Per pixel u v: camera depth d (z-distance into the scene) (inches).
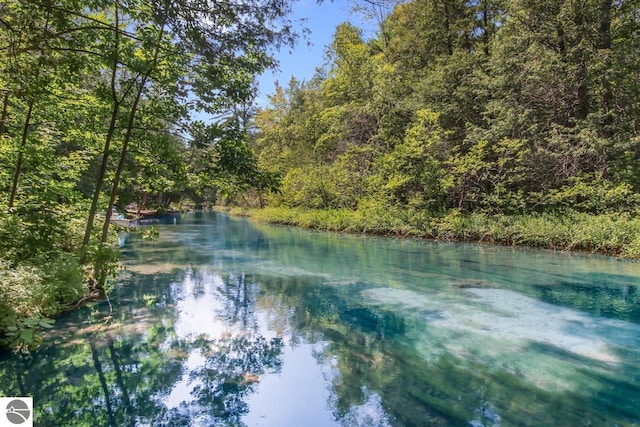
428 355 148.4
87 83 268.4
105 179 258.4
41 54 154.6
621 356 147.0
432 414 106.4
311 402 113.7
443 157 553.9
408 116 637.3
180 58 195.9
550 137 485.1
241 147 224.8
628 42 433.4
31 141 238.4
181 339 165.0
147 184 267.0
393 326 181.6
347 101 813.2
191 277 289.0
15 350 149.9
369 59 739.4
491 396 116.7
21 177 247.1
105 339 163.6
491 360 143.7
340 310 207.5
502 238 456.1
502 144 491.2
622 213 406.9
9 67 155.0
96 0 154.6
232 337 167.3
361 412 107.6
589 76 443.2
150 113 234.1
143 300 225.5
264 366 138.7
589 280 272.8
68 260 206.5
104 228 237.5
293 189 832.9
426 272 303.9
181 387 123.2
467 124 554.6
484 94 543.2
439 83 603.8
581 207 454.9
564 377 129.4
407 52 775.7
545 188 484.4
